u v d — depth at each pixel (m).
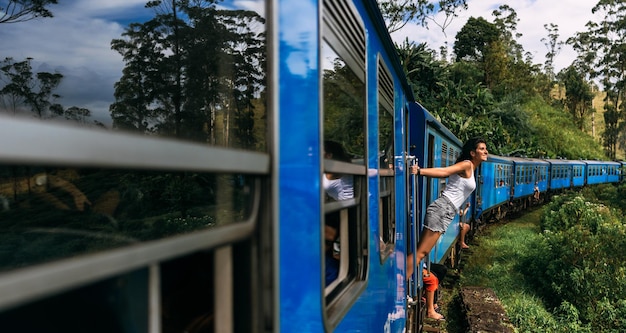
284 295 1.43
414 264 4.89
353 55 2.37
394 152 3.97
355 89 2.42
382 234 3.23
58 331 0.85
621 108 67.31
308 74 1.68
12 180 1.88
